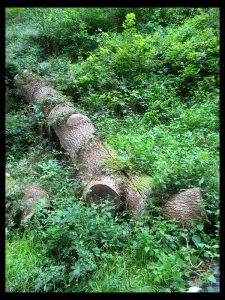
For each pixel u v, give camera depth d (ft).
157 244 10.59
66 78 23.30
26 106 21.89
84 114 18.60
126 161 13.46
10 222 12.35
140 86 22.16
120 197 12.41
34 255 10.87
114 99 20.65
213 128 17.57
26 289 9.82
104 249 10.81
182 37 26.23
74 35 29.43
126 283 9.76
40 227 11.49
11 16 31.78
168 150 13.91
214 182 12.07
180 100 21.30
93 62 24.14
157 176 11.94
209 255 10.59
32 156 17.11
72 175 14.85
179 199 11.55
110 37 27.50
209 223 11.19
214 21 27.53
